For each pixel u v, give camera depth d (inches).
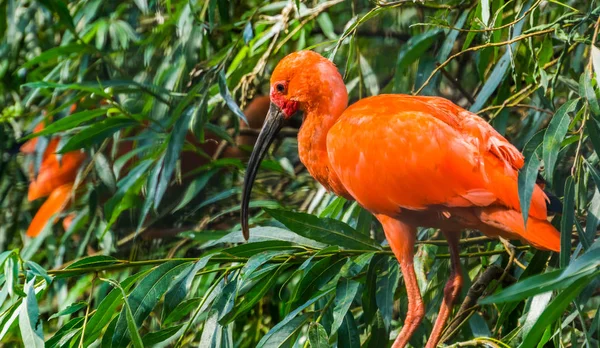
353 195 327.3
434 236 381.1
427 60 384.5
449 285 326.3
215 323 312.8
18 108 500.1
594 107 277.0
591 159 327.9
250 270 307.3
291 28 464.1
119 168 438.3
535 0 353.7
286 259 325.1
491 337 322.0
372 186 315.9
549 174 270.8
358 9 494.3
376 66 492.7
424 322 362.0
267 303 430.0
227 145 496.4
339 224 319.3
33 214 502.6
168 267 321.1
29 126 471.2
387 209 317.4
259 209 469.7
